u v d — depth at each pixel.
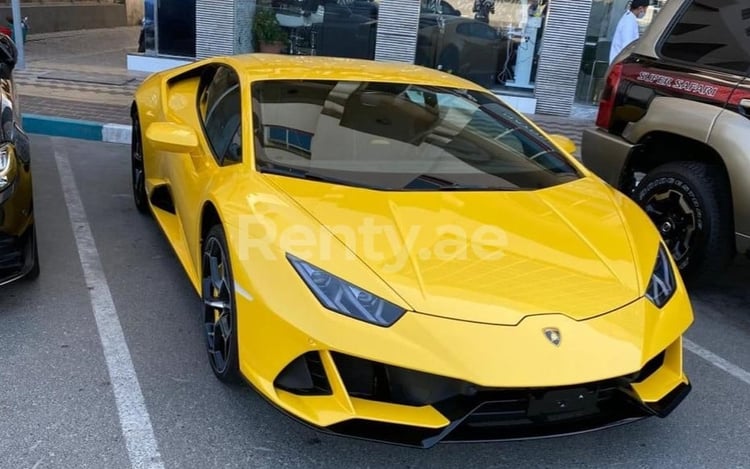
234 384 2.95
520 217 2.93
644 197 4.56
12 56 5.49
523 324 2.32
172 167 3.96
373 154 3.26
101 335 3.40
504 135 3.68
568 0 10.01
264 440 2.68
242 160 3.09
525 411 2.34
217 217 3.04
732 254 4.21
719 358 3.66
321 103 3.46
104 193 5.61
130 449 2.58
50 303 3.70
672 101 4.36
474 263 2.54
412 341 2.26
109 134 7.36
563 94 10.45
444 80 4.00
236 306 2.60
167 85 4.69
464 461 2.64
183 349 3.32
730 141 3.98
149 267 4.25
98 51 13.50
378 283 2.38
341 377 2.32
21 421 2.70
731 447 2.84
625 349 2.36
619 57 4.91
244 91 3.43
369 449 2.67
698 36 4.40
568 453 2.73
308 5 11.13
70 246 4.48
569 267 2.63
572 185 3.38
